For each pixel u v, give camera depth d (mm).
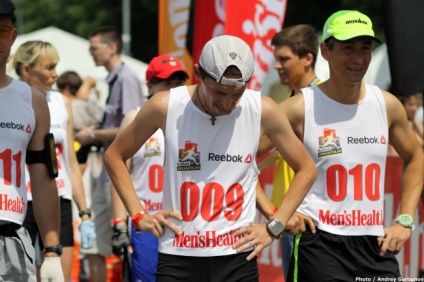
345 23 10492
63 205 14367
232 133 9570
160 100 9664
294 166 9805
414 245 15977
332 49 10602
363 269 10672
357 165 10680
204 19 15086
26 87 9773
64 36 35469
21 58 14398
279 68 13938
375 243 10711
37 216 10094
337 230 10648
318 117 10734
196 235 9555
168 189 9719
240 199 9617
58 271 10055
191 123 9586
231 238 9555
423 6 13219
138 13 80938
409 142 11047
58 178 14273
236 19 14523
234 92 8969
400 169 15961
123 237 14000
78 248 20297
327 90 10781
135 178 13797
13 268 9438
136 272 13875
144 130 9773
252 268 9648
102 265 17281
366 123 10727
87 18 83250
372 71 27094
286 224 10430
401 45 13227
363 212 10664
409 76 13219
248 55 8977
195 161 9586
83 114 19812
